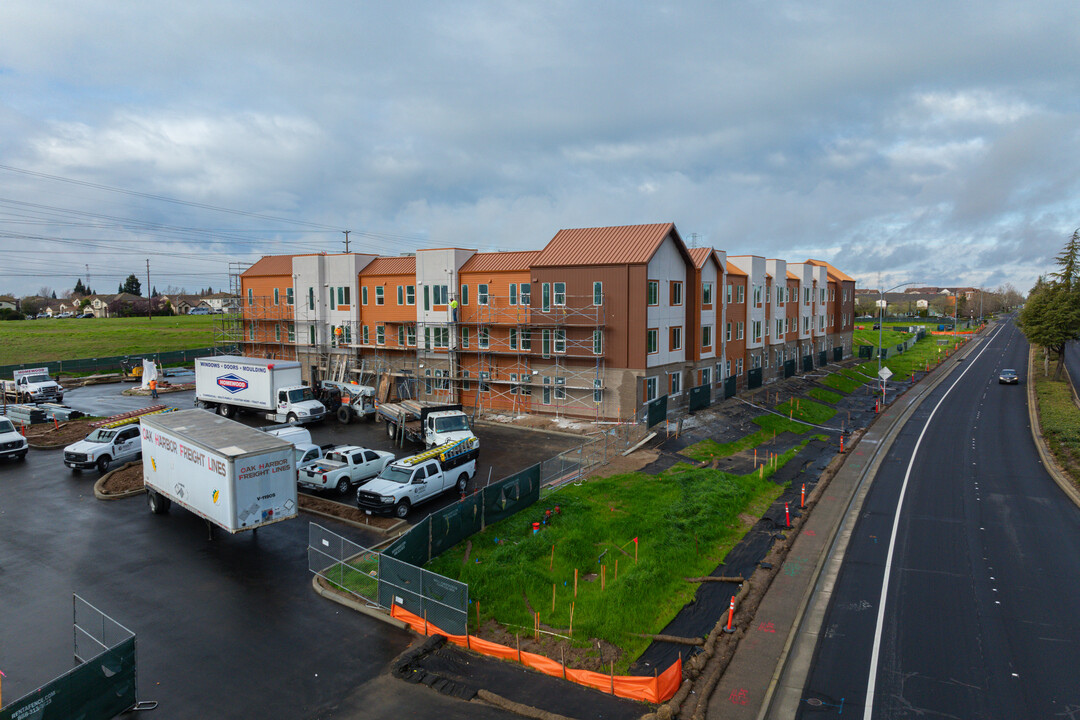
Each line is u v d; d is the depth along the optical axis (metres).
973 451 35.41
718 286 47.69
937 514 24.81
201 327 108.50
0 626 15.62
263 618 16.08
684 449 33.53
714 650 14.93
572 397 40.22
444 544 19.62
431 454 25.19
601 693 13.05
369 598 16.95
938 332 136.00
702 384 45.53
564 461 30.88
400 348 48.53
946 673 14.01
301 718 12.16
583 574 18.95
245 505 19.19
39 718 10.59
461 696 12.91
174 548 20.45
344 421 41.00
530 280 41.72
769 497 26.98
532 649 14.83
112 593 17.36
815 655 14.87
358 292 51.41
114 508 24.44
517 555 19.25
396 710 12.44
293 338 56.12
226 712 12.29
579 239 41.00
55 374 62.72
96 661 11.45
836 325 80.88
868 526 23.62
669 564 19.30
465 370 45.00
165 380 57.84
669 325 41.00
